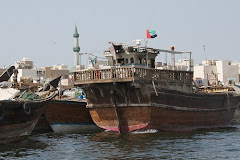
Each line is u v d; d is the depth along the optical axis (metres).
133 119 33.19
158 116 33.03
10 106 26.97
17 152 25.84
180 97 35.06
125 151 25.47
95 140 30.59
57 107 35.22
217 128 39.56
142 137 31.19
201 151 25.42
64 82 75.88
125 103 33.00
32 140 31.08
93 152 25.58
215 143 28.52
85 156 24.38
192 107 36.75
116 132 34.12
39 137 33.22
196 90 38.84
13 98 30.70
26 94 30.67
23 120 28.53
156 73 33.19
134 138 30.75
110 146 27.52
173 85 35.25
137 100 32.50
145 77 31.95
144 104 32.19
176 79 35.59
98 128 39.09
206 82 53.00
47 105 34.00
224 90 44.31
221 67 81.12
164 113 33.50
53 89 34.81
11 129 27.42
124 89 32.44
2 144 27.28
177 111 34.84
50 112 35.16
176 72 35.69
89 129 38.38
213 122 40.28
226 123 43.03
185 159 22.98
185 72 36.94
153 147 26.75
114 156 24.03
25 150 26.58
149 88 31.81
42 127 37.91
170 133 33.50
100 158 23.64
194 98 36.81
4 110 26.38
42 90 38.31
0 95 31.45
